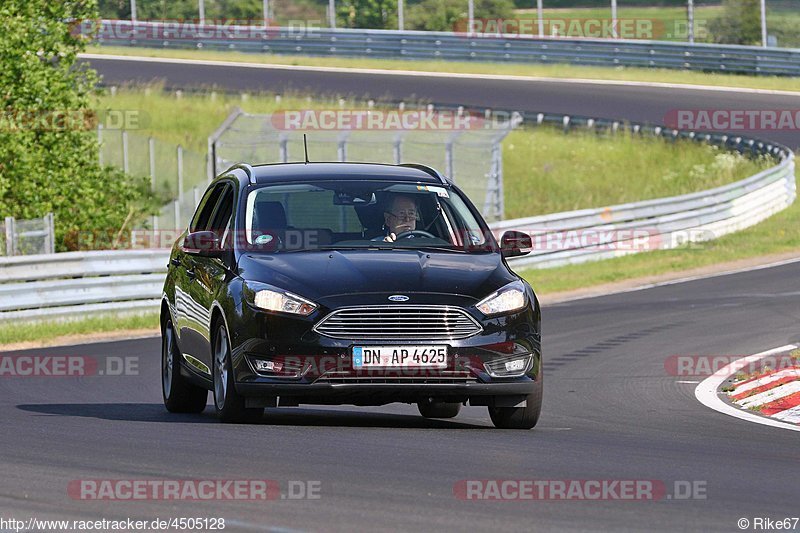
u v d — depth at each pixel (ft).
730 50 591.37
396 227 112.88
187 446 92.22
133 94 535.60
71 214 314.14
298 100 525.75
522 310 104.99
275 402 103.76
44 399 135.95
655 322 209.05
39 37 312.09
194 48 652.07
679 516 68.69
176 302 123.34
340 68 615.98
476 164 417.49
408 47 627.05
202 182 416.46
